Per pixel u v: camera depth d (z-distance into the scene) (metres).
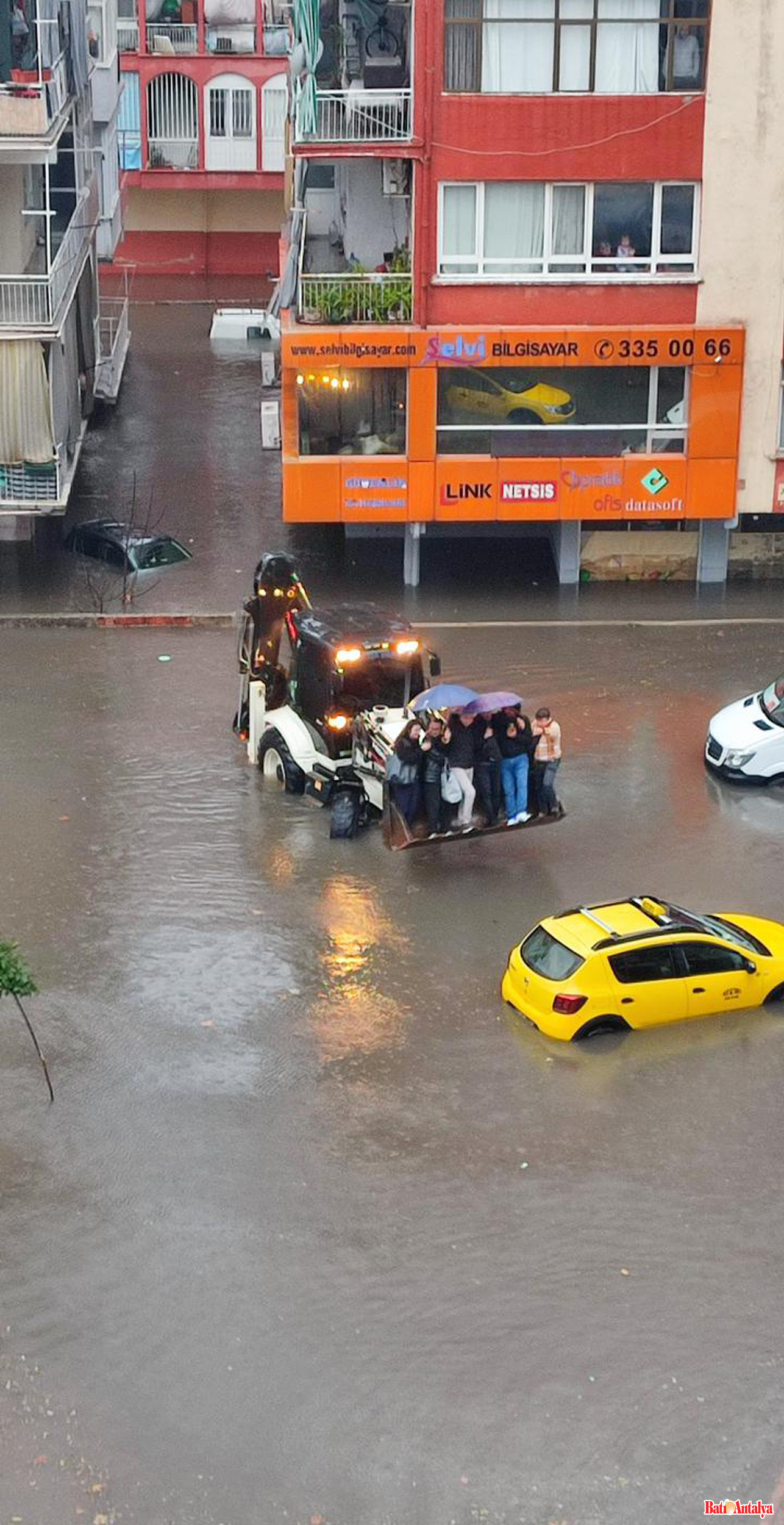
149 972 23.33
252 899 25.22
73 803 27.88
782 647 34.31
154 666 33.34
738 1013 22.78
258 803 28.09
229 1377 16.52
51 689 32.19
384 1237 18.39
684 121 33.69
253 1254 18.14
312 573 37.91
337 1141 19.97
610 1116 20.48
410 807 25.59
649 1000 22.16
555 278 34.47
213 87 62.12
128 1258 18.08
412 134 33.66
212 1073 21.22
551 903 25.20
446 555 39.28
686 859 26.53
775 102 33.59
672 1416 16.06
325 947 23.98
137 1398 16.25
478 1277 17.83
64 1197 19.00
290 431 35.03
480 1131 20.16
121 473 43.75
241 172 63.12
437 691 25.50
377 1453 15.63
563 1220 18.69
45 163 34.12
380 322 34.72
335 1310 17.36
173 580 37.31
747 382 35.31
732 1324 17.22
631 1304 17.47
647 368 35.16
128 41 61.50
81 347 45.84
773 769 28.77
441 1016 22.48
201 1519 14.94
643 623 35.44
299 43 35.47
